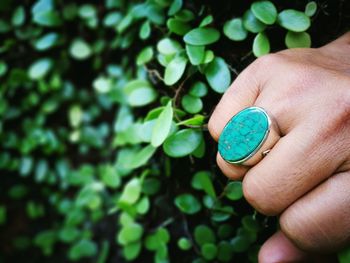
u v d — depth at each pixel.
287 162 0.09
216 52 0.14
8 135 0.25
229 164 0.10
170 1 0.15
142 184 0.17
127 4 0.20
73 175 0.23
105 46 0.23
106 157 0.24
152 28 0.17
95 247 0.23
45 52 0.24
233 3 0.15
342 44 0.12
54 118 0.25
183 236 0.17
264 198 0.09
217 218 0.15
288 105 0.10
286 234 0.10
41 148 0.25
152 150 0.14
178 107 0.15
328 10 0.14
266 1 0.13
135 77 0.19
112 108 0.24
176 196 0.17
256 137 0.10
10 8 0.23
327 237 0.09
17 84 0.24
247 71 0.11
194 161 0.15
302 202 0.09
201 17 0.15
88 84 0.25
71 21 0.23
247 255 0.16
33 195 0.27
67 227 0.24
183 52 0.14
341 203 0.09
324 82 0.10
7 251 0.27
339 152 0.09
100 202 0.22
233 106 0.11
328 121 0.09
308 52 0.11
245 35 0.14
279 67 0.10
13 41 0.23
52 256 0.26
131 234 0.17
